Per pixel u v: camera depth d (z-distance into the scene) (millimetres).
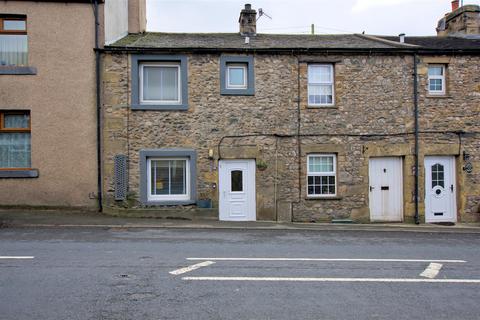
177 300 5480
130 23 17562
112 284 6094
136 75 13562
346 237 10672
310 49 14000
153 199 13672
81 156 13227
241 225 12492
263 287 6082
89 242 9133
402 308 5328
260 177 13922
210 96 13828
